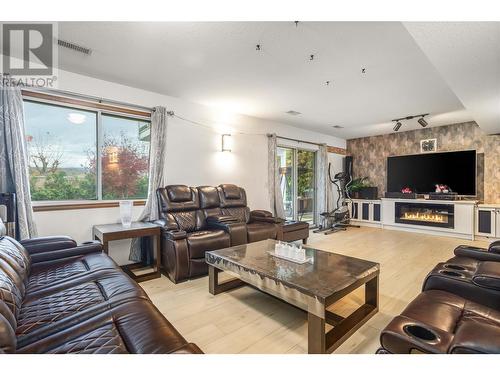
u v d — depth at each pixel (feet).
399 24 6.56
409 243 15.19
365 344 5.76
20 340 3.73
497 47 6.19
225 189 13.56
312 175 21.13
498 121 13.23
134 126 11.57
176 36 7.20
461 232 16.52
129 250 11.12
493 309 4.76
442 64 7.10
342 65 8.96
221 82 10.54
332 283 5.80
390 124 17.99
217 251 8.49
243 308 7.47
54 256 7.10
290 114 15.40
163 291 8.63
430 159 18.67
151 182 11.33
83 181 10.19
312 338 5.36
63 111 9.73
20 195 8.14
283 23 6.56
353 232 18.62
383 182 21.79
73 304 4.74
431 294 5.38
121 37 7.23
